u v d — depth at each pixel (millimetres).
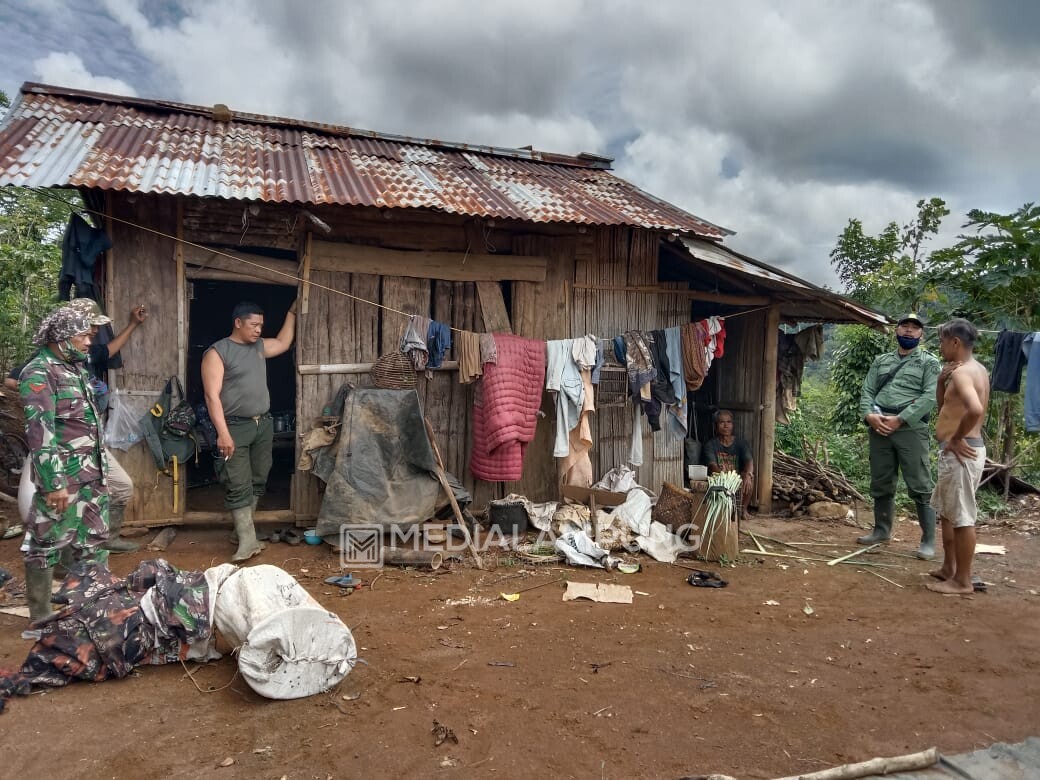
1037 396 6195
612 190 7492
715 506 5723
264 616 3184
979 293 9602
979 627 4367
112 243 5328
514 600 4617
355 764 2662
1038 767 2760
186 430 5410
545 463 6672
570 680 3436
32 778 2518
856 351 11391
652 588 4988
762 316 7738
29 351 9383
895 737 3006
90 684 3240
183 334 5566
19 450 7402
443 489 5809
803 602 4777
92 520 3836
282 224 5766
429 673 3461
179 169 5273
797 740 2947
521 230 6484
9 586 4465
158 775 2557
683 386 6672
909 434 5910
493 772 2639
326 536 5418
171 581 3480
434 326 5875
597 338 6574
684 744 2883
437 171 6707
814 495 7848
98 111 6246
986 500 8086
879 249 15461
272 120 6961
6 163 4766
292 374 10664
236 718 2979
